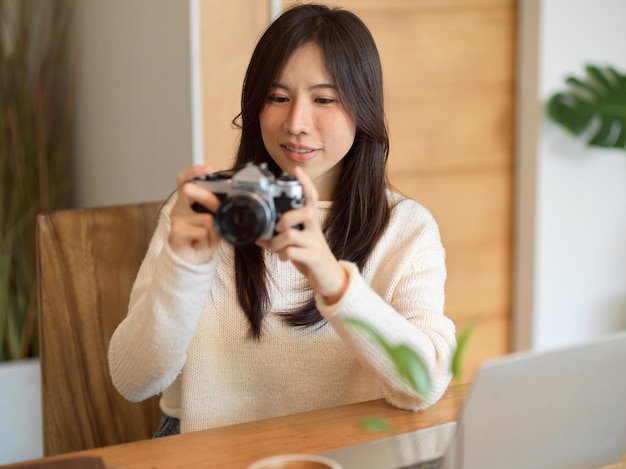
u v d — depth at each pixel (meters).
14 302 2.70
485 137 2.79
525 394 0.93
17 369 2.58
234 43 2.28
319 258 1.14
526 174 2.82
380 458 1.06
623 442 1.08
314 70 1.32
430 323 1.34
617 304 3.02
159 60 2.36
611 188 2.95
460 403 1.27
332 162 1.37
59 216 1.54
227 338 1.42
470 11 2.69
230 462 1.06
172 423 1.50
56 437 1.52
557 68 2.78
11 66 2.68
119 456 1.07
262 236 1.09
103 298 1.57
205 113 2.27
